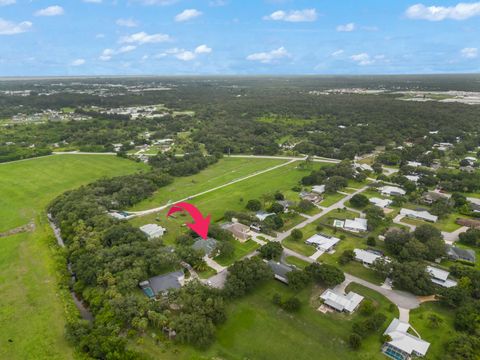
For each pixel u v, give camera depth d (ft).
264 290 315.99
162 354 240.53
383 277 337.52
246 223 442.91
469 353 233.14
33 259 362.33
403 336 254.27
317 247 392.68
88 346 237.45
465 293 294.46
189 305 274.98
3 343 248.93
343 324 272.72
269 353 244.01
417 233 394.52
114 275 312.71
